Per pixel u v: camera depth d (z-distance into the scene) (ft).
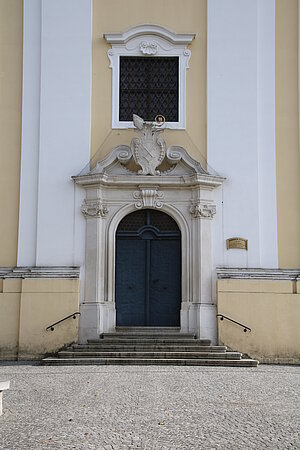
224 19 67.46
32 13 67.62
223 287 63.36
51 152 65.98
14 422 33.47
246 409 36.78
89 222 64.80
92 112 66.74
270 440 30.12
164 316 65.98
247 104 66.80
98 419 33.99
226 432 31.45
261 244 65.41
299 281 63.77
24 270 64.23
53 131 66.18
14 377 48.55
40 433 31.19
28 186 65.87
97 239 64.28
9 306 63.36
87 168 65.62
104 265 64.69
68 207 65.21
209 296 64.08
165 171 65.77
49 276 63.46
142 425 32.68
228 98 66.85
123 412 35.63
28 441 29.81
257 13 67.51
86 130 66.28
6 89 67.26
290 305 63.41
